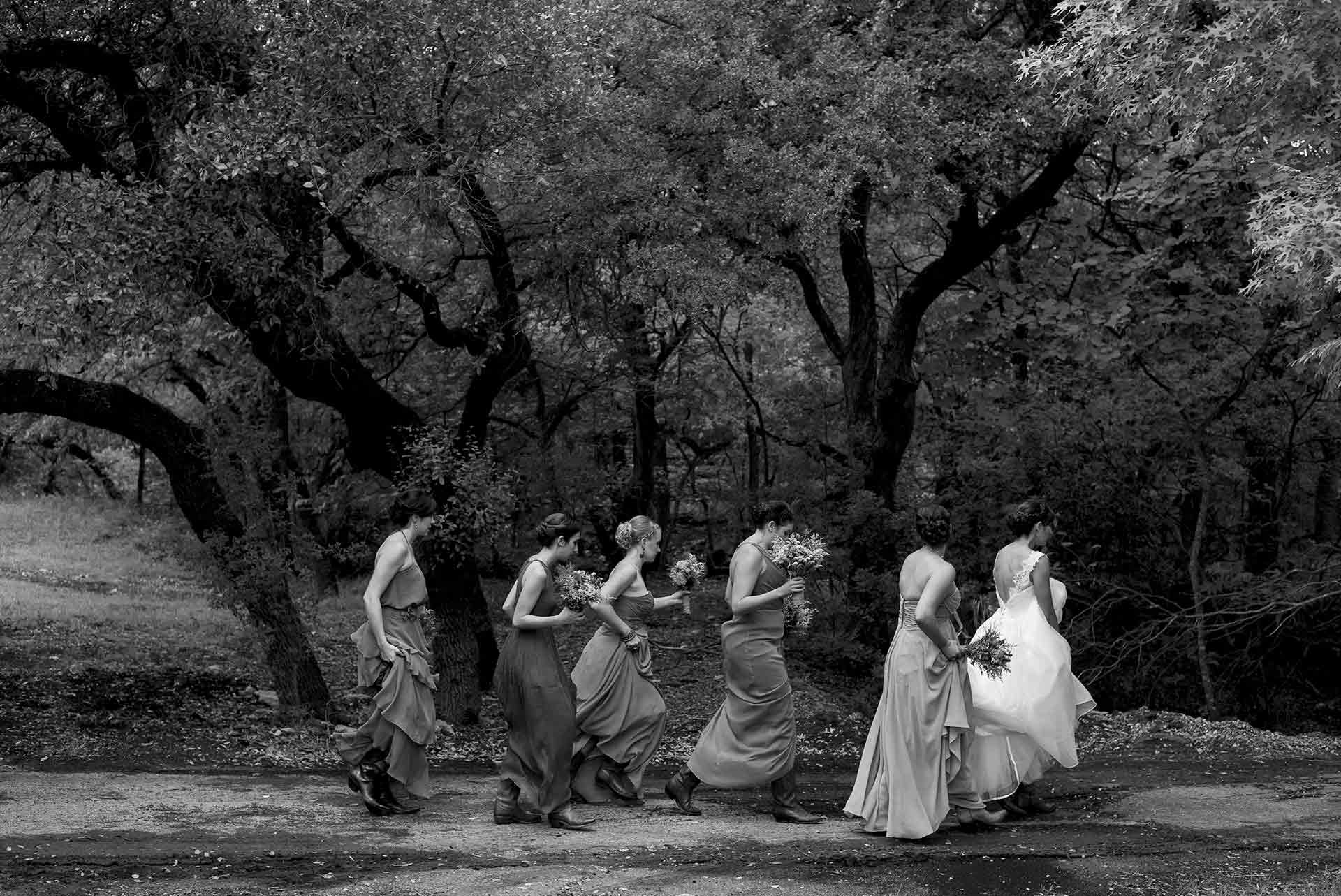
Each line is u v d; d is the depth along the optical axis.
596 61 12.34
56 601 17.39
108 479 29.05
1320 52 7.09
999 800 7.64
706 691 14.73
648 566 21.89
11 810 7.20
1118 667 15.57
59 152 12.05
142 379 18.14
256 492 12.73
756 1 12.73
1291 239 6.77
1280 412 15.96
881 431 16.50
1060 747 7.20
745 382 21.34
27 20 10.80
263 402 17.55
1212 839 6.75
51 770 9.27
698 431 22.86
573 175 11.84
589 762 8.22
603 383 18.08
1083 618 15.80
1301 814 7.48
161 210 9.97
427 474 12.21
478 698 13.03
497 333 12.97
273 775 9.38
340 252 14.45
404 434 12.68
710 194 13.10
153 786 8.41
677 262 12.20
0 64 10.53
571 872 5.88
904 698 6.73
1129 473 16.08
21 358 11.13
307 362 11.92
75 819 6.93
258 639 12.43
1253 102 7.77
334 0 9.80
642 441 19.69
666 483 21.83
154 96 11.10
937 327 18.12
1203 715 14.64
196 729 11.29
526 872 5.85
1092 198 17.86
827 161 12.05
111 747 10.39
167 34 10.84
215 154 9.75
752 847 6.52
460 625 13.02
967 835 6.91
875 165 12.25
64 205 9.88
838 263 20.14
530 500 17.45
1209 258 15.77
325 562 20.22
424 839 6.62
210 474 12.51
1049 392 16.56
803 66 13.04
